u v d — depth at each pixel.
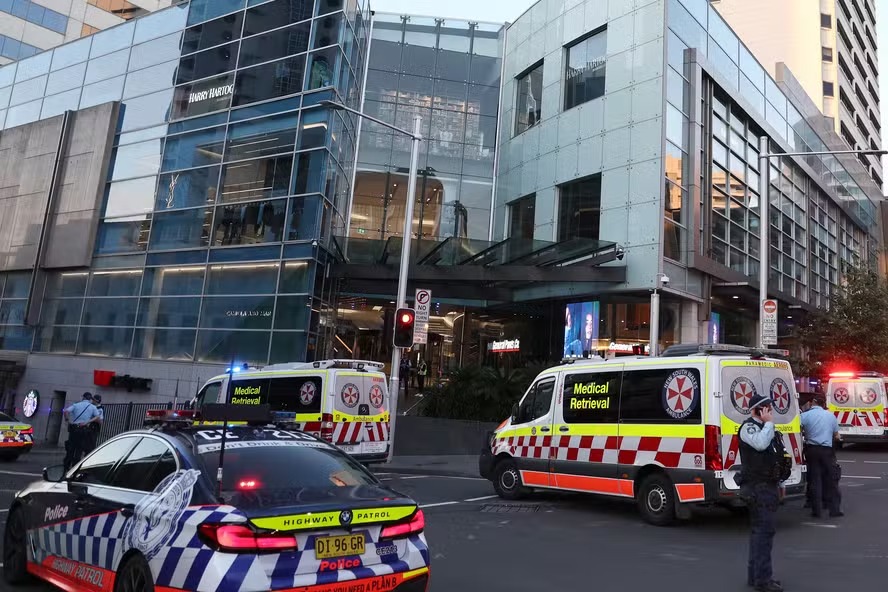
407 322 16.94
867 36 81.12
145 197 28.12
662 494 9.05
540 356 26.92
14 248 31.84
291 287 23.22
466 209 30.72
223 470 4.44
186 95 28.12
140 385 25.56
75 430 14.60
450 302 29.22
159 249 26.95
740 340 29.61
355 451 13.12
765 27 68.38
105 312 27.92
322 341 23.91
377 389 13.81
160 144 28.34
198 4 28.83
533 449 11.05
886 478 14.61
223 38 27.58
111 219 28.89
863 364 29.48
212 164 26.48
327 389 13.04
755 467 6.12
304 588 3.83
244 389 14.43
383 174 30.45
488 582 6.17
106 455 5.39
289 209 23.95
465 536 8.28
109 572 4.51
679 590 5.98
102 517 4.78
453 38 32.59
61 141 31.41
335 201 25.05
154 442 4.95
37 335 29.88
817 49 66.50
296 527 3.91
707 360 8.89
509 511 10.20
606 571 6.62
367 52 31.67
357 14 27.25
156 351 25.84
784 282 31.77
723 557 7.25
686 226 24.17
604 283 23.92
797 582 6.23
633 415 9.60
